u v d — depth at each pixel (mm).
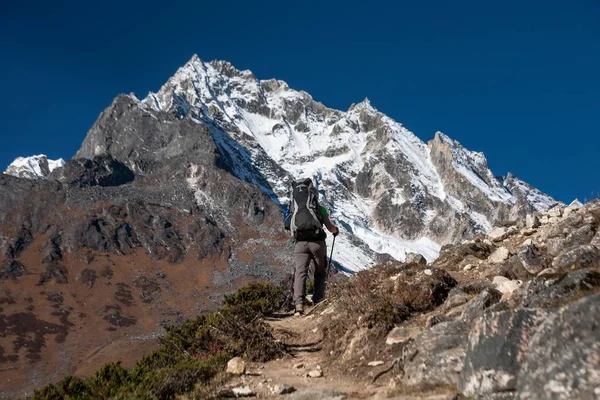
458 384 4598
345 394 5531
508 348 4180
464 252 10531
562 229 8984
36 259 198625
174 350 8984
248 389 6145
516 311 4367
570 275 5160
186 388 6477
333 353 7328
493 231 12258
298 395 5602
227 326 8664
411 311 7645
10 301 167625
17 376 124562
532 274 7922
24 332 149125
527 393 3650
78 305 174500
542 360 3697
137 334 157625
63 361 134750
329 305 9742
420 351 5402
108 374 7523
